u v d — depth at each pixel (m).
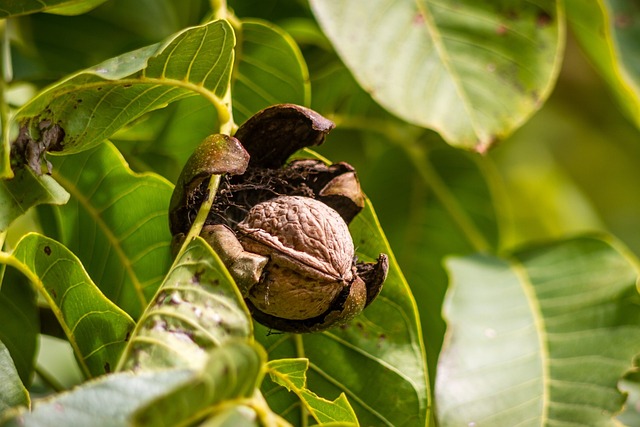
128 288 0.79
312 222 0.74
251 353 0.68
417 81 0.84
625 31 1.02
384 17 0.85
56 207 0.80
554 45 0.86
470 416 0.82
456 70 0.85
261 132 0.76
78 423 0.68
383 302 0.80
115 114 0.76
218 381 0.68
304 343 0.80
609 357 0.85
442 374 0.84
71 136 0.76
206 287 0.71
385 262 0.75
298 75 0.85
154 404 0.66
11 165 0.75
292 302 0.74
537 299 0.89
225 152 0.73
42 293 0.76
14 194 0.75
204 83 0.77
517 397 0.83
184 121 0.84
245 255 0.73
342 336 0.80
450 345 0.85
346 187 0.77
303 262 0.73
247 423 0.69
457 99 0.85
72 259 0.75
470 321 0.86
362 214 0.79
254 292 0.73
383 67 0.84
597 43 0.96
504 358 0.85
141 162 0.85
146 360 0.70
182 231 0.74
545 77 0.86
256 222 0.74
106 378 0.69
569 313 0.87
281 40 0.84
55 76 0.88
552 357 0.85
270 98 0.85
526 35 0.86
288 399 0.79
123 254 0.79
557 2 0.86
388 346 0.80
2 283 0.80
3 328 0.80
